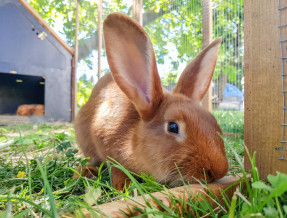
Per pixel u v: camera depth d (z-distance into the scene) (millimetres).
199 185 162
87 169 241
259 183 105
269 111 180
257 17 184
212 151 162
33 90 1134
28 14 903
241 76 874
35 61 926
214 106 758
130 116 215
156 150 181
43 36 932
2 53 866
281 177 104
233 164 249
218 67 843
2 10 859
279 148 175
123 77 190
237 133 505
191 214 140
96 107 243
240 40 727
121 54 188
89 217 115
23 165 263
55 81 968
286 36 170
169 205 135
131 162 206
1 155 325
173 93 224
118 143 213
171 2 678
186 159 165
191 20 647
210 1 519
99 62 815
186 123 173
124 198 143
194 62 230
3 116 867
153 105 196
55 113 970
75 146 391
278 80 175
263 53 182
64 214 116
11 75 1103
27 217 137
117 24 181
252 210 110
